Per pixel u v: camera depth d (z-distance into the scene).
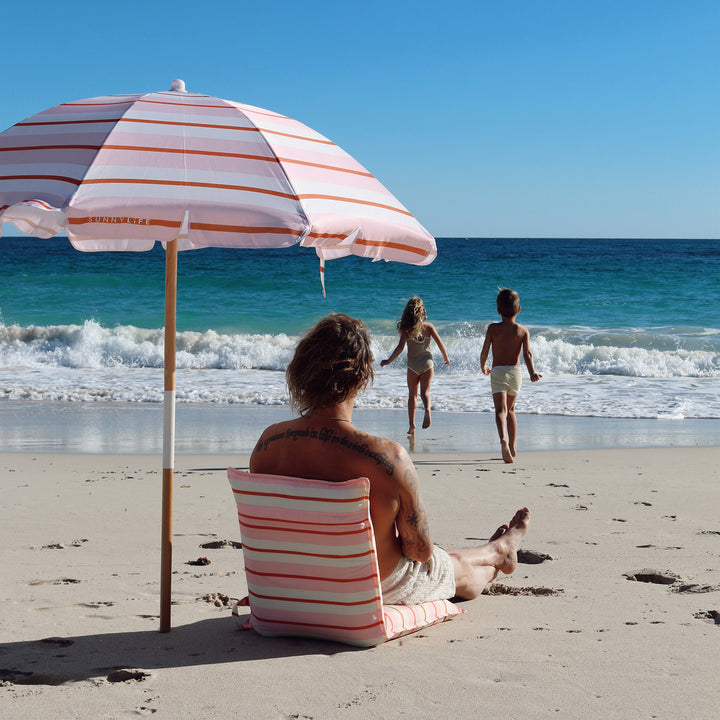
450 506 6.46
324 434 3.19
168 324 3.35
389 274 40.72
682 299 31.30
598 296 32.38
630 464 8.33
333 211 2.88
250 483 3.14
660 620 3.65
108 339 19.31
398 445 3.22
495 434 10.47
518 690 2.84
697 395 13.62
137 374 16.50
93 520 5.91
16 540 5.30
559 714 2.64
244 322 26.28
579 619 3.68
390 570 3.34
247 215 2.67
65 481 7.45
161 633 3.49
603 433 10.52
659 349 20.02
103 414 12.13
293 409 3.28
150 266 44.81
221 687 2.88
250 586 3.39
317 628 3.33
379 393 13.82
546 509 6.32
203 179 2.78
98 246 4.02
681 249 89.19
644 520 5.91
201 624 3.62
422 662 3.12
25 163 2.86
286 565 3.25
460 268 45.84
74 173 2.71
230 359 18.02
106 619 3.69
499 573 4.50
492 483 7.41
